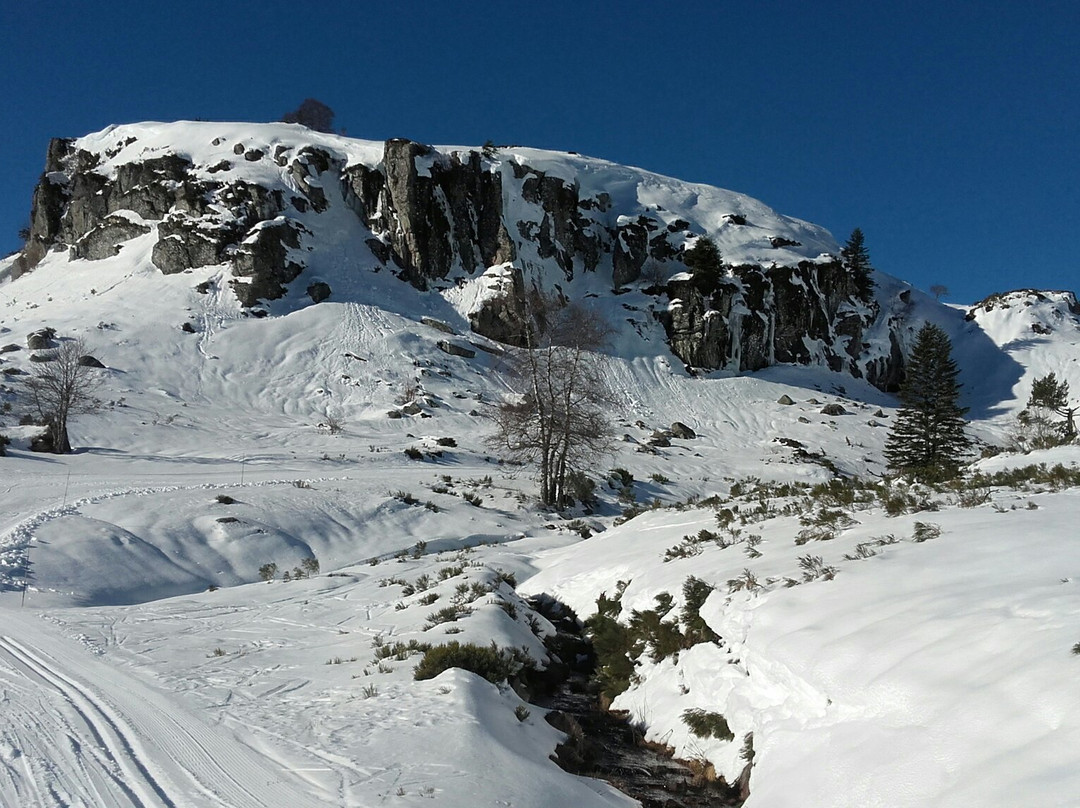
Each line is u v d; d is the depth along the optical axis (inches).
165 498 935.7
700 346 2586.1
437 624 408.2
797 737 216.7
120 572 703.1
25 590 619.2
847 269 3174.2
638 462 1694.1
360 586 588.7
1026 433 1545.3
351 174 2829.7
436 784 205.6
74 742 236.8
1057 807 135.0
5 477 1028.5
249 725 257.4
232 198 2571.4
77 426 1464.1
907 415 1401.3
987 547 261.1
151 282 2383.1
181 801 193.3
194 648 392.8
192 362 1952.5
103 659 362.6
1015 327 3181.6
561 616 473.7
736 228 3405.5
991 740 164.6
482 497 1232.2
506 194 2891.2
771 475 1692.9
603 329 1749.5
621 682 359.6
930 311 3489.2
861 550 296.7
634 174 3816.4
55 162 3299.7
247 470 1282.0
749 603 289.7
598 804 222.4
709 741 274.1
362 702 282.4
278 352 2079.2
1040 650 179.2
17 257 3363.7
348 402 1902.1
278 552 843.4
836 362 2947.8
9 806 190.1
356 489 1130.7
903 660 204.8
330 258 2566.4
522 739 263.1
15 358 1768.0
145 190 2738.7
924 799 163.3
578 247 3056.1
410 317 2421.3
